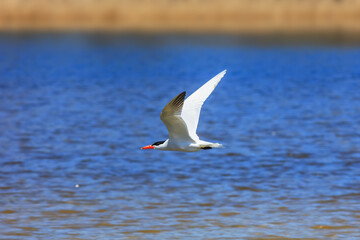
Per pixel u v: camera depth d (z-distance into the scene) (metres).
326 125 23.44
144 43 57.59
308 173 16.92
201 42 57.38
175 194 15.27
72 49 54.41
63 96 30.95
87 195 15.19
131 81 36.88
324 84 34.75
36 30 66.56
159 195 15.19
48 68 43.16
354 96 30.28
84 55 50.59
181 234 12.80
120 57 49.19
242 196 15.08
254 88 33.44
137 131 22.81
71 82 36.44
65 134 22.09
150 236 12.70
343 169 17.27
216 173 17.03
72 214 13.94
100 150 19.72
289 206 14.35
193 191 15.51
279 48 53.09
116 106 28.19
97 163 18.11
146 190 15.58
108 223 13.42
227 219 13.60
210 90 11.26
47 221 13.52
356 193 15.18
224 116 25.53
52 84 35.50
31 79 37.72
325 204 14.45
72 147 20.11
